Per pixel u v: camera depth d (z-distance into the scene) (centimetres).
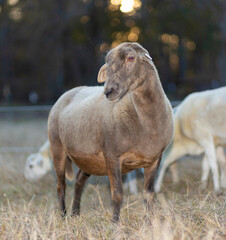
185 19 4441
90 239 607
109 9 4741
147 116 686
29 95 5994
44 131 2031
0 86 5988
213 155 1098
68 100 879
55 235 639
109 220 714
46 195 1101
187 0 4169
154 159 726
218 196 957
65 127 821
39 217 736
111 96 641
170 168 1214
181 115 1156
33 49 5262
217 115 1084
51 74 5803
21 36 5325
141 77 664
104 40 5066
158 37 4716
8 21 5281
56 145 880
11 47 5531
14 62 6325
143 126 690
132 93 685
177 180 1188
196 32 4738
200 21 4469
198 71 6444
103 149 728
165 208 712
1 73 5972
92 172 823
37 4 4875
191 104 1139
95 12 4781
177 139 1180
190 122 1131
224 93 1091
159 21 4462
